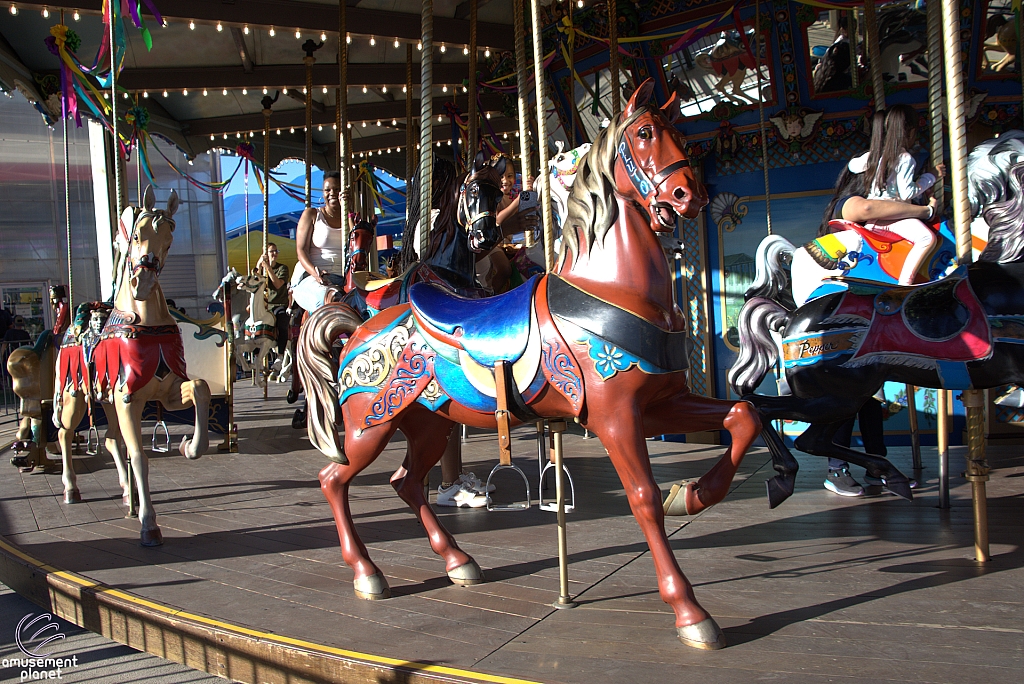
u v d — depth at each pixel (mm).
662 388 2711
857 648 2404
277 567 3643
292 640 2705
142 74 8562
